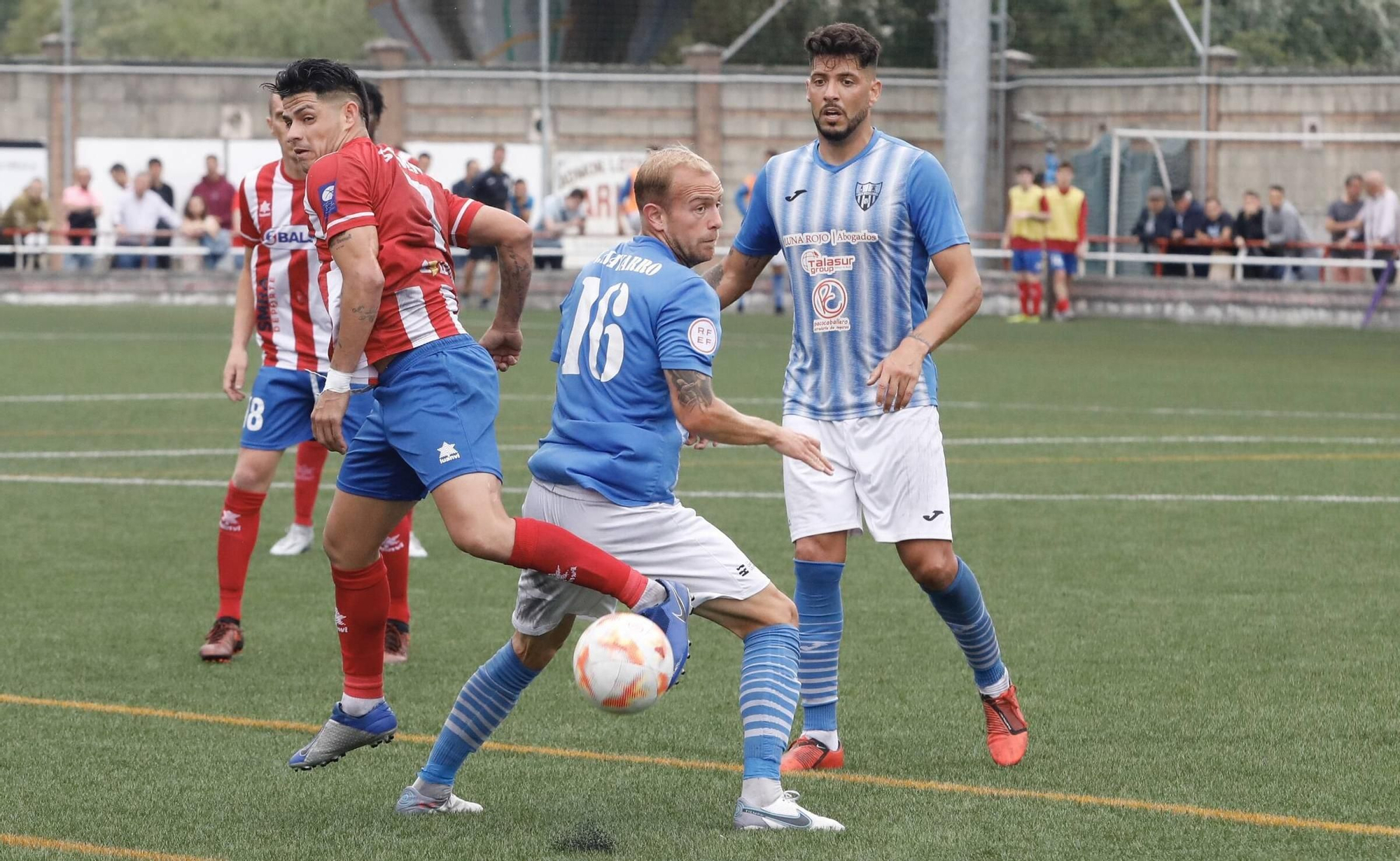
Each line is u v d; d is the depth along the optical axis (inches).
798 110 3383.4
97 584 835.4
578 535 465.4
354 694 490.3
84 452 1301.7
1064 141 3395.7
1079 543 942.4
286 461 1317.7
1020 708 604.1
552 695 626.8
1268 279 2989.7
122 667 670.5
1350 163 3164.4
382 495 487.8
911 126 3462.1
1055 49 3538.4
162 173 3336.6
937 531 541.6
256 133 3358.8
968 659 545.6
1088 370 1982.0
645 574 465.1
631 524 462.0
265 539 981.2
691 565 463.2
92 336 2351.1
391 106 3280.0
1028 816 477.7
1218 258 2832.2
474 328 2448.3
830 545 550.3
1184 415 1547.7
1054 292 2952.8
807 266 550.6
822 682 542.3
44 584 832.9
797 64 3597.4
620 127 3348.9
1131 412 1569.9
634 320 462.9
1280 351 2271.2
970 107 2945.4
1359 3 3690.9
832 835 458.3
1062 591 813.9
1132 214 3193.9
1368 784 509.0
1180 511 1049.5
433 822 473.7
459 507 466.3
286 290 714.8
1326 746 553.0
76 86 3319.4
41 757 539.8
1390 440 1384.1
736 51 3624.5
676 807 487.8
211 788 507.5
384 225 482.0
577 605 466.3
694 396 453.4
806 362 558.6
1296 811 481.7
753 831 461.1
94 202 3132.4
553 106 3326.8
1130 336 2549.2
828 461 534.9
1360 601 791.7
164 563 893.2
